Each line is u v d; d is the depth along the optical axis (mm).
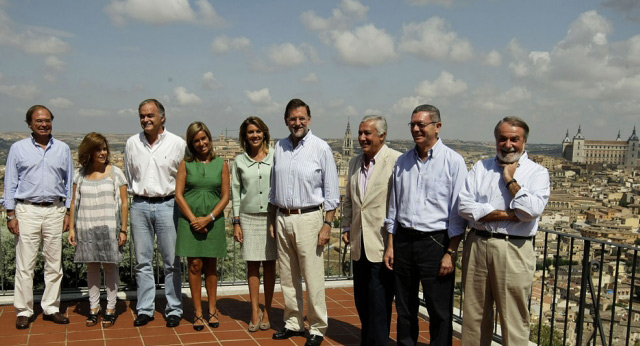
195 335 4289
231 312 4988
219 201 4375
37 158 4285
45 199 4324
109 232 4375
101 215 4359
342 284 6062
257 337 4277
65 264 6262
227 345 4070
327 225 4008
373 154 3793
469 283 3287
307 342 4094
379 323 3779
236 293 5645
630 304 3254
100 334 4258
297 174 3959
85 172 4453
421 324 4832
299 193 3973
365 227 3771
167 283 4523
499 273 3109
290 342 4180
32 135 4348
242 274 8258
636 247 3209
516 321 3137
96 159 4395
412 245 3486
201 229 4254
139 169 4375
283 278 4219
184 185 4312
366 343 3928
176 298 4562
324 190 4027
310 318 4098
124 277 6430
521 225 3074
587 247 3535
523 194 2961
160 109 4340
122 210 4477
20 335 4188
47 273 4469
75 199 4445
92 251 4352
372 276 3783
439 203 3422
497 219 3094
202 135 4277
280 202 4043
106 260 4367
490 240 3139
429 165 3449
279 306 5266
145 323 4527
